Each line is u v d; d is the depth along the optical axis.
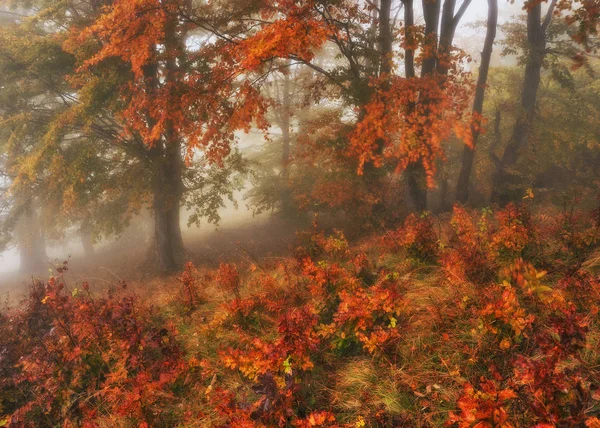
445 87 7.92
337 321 3.62
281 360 3.11
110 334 4.23
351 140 8.02
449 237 5.99
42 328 5.07
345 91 9.05
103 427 3.38
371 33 10.06
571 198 8.72
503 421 2.19
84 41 8.69
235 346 4.23
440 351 3.30
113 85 9.05
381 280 4.45
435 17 9.69
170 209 11.32
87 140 10.27
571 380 2.27
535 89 11.98
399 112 7.57
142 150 10.85
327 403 3.07
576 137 12.95
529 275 3.49
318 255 6.70
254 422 2.66
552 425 2.03
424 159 6.95
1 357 4.52
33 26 9.73
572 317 2.45
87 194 10.98
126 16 7.20
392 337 3.42
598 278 3.55
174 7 7.94
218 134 8.43
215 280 6.32
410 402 2.92
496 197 12.17
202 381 3.72
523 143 12.30
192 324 4.99
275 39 6.16
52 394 3.75
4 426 3.73
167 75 9.77
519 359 2.35
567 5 6.29
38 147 9.51
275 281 5.40
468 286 4.07
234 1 8.55
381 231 9.53
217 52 8.55
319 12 7.82
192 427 3.19
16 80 10.02
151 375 3.69
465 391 2.46
